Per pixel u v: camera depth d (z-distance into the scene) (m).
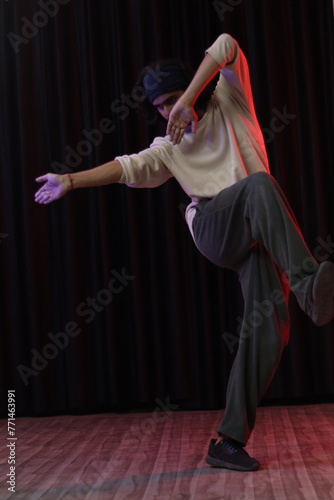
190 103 2.64
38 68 5.01
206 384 4.84
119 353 4.92
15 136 5.04
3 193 5.00
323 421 4.05
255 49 4.93
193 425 4.23
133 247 4.88
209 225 2.75
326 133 4.90
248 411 2.80
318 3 4.93
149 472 2.90
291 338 4.77
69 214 4.89
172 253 4.86
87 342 4.92
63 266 4.95
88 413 4.97
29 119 4.97
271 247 2.50
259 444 3.40
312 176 4.86
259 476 2.65
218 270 4.87
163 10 4.93
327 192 4.88
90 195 4.98
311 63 4.86
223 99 2.88
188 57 4.88
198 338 4.88
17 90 4.98
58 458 3.37
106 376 4.93
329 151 4.91
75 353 4.88
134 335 4.89
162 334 4.91
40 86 5.02
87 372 4.90
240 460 2.79
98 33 4.97
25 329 4.99
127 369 4.96
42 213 4.96
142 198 4.94
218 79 2.86
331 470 2.69
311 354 4.83
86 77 4.99
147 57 4.95
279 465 2.85
